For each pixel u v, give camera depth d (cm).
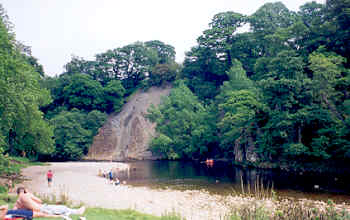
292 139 4866
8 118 2786
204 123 7638
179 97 8581
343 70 4597
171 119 8294
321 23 5688
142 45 12081
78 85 9994
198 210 2364
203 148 7456
